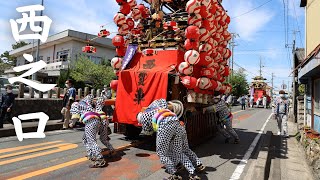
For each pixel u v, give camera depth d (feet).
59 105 43.14
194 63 22.77
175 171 16.31
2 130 28.63
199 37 23.89
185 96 24.91
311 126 31.86
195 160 17.95
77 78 84.84
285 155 26.84
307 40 34.71
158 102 18.13
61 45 110.93
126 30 28.37
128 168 19.01
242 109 99.60
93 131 19.62
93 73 85.81
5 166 18.20
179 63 25.08
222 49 30.14
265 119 62.49
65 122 34.76
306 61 27.02
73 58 104.06
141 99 24.34
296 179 19.30
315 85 30.99
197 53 22.61
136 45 27.45
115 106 26.07
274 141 34.35
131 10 28.55
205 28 23.98
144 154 22.99
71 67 95.50
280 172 21.22
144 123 17.87
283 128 37.76
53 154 21.77
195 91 24.00
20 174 16.75
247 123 52.19
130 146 25.77
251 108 115.24
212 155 24.31
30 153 21.90
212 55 26.73
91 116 19.76
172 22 25.98
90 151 19.03
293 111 57.98
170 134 16.42
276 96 39.68
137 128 29.91
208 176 18.38
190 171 16.29
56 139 28.02
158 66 25.34
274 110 39.24
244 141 31.65
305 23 35.78
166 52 25.57
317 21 30.09
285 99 37.99
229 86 33.78
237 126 46.88
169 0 29.12
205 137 30.35
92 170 18.19
